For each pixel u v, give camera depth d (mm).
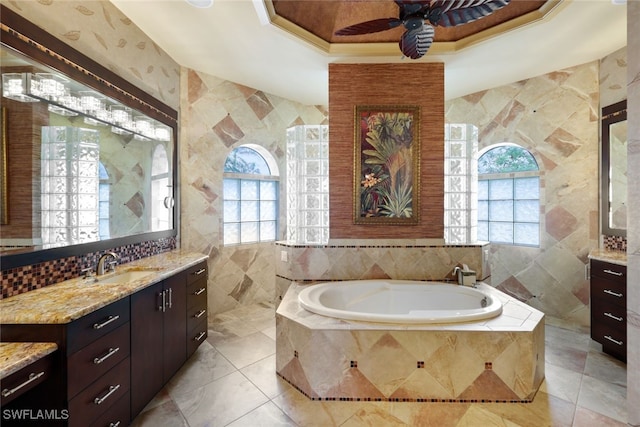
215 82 3307
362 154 2898
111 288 1631
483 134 3613
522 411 1757
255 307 3631
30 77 1637
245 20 2312
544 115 3213
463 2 1558
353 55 2768
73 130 1919
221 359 2385
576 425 1639
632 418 894
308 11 2479
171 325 2053
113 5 2170
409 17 1715
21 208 1594
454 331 1853
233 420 1701
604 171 2871
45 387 1222
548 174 3219
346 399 1877
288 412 1771
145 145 2584
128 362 1608
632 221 877
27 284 1583
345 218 2924
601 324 2436
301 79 3359
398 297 2695
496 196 3721
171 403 1843
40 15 1680
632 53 881
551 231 3223
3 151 1508
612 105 2797
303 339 1951
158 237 2719
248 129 3600
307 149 3094
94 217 2080
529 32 2424
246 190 3816
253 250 3760
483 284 2736
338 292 2688
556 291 3201
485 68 3043
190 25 2391
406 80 2887
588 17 2230
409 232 2896
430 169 2881
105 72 2098
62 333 1229
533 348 1847
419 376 1862
